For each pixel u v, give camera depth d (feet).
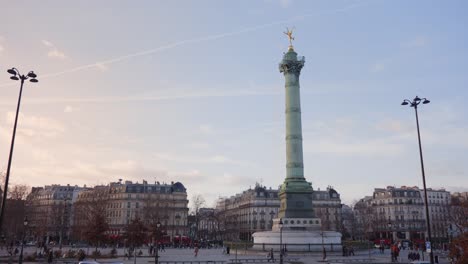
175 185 533.14
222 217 605.73
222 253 268.82
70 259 202.90
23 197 494.18
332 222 516.73
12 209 380.99
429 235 127.85
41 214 524.11
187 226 520.83
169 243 412.77
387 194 544.62
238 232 552.41
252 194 533.96
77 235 417.49
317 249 238.89
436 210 539.29
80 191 575.79
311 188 270.67
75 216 461.78
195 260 198.59
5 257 205.05
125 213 496.64
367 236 488.02
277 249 239.30
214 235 620.90
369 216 519.19
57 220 474.90
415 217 522.88
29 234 472.85
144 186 517.55
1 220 117.19
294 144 274.57
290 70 285.84
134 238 230.07
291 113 279.28
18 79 130.72
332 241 249.34
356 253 246.06
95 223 246.68
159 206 438.81
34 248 333.62
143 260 200.95
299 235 245.86
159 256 234.58
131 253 233.76
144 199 480.64
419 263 115.75
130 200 501.56
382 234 509.35
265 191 533.55
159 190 519.19
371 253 247.50
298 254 227.20
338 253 232.12
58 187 606.14
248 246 257.75
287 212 264.11
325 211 512.63
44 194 587.68
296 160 273.33
